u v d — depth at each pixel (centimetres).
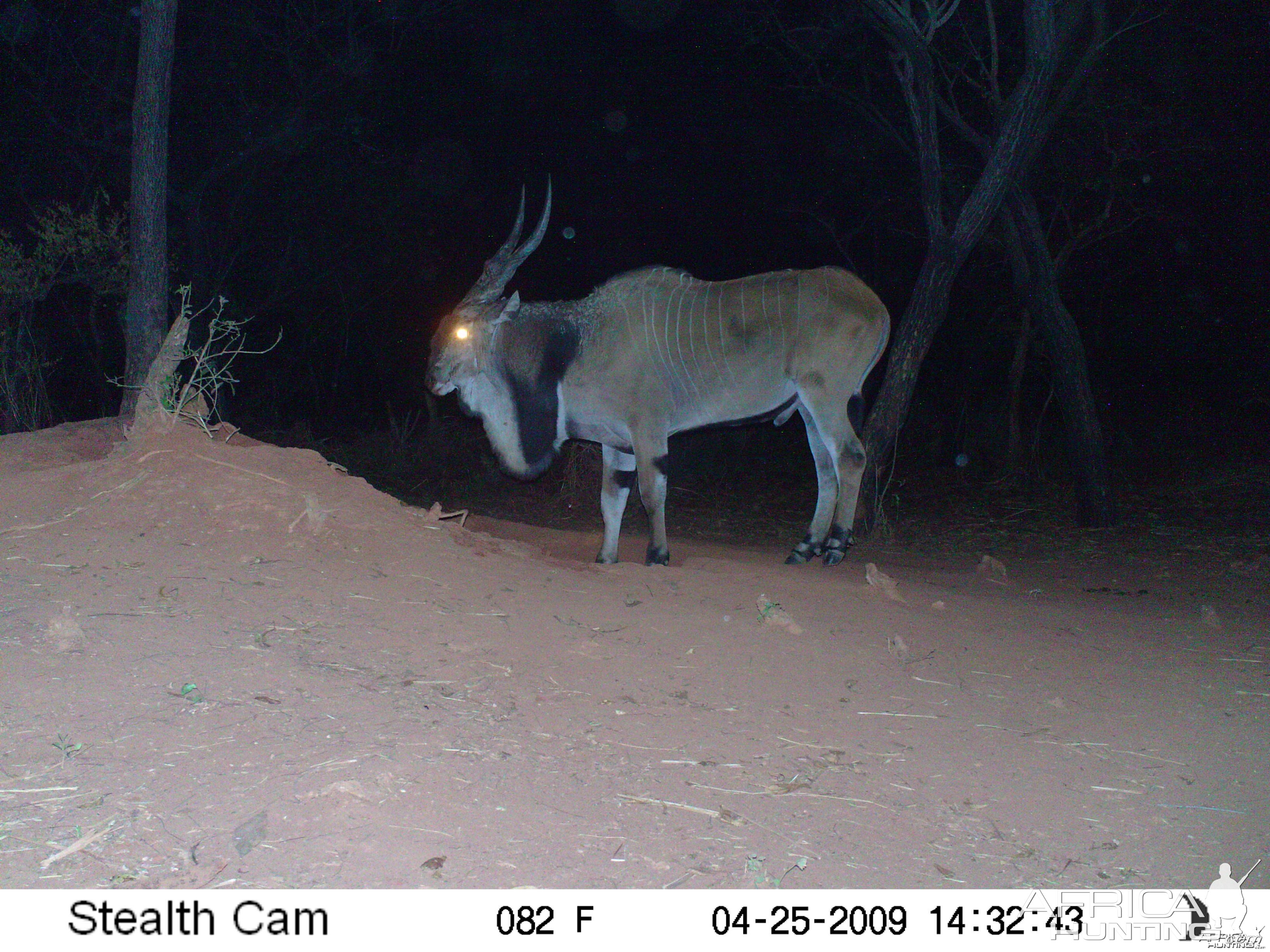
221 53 1681
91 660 478
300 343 2048
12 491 643
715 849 408
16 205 1680
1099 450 1280
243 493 661
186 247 1734
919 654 636
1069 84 1139
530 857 387
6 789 390
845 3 1239
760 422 854
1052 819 461
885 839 430
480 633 565
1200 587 948
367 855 376
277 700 468
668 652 584
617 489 838
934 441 1831
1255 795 496
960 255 1142
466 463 1500
